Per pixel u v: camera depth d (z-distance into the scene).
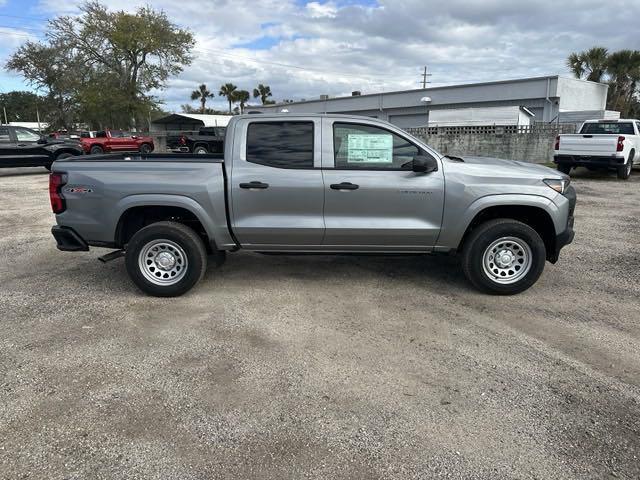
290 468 2.57
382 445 2.75
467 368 3.58
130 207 4.80
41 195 12.50
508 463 2.61
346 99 42.50
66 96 43.00
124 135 30.14
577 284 5.38
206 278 5.56
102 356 3.75
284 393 3.25
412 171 4.80
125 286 5.35
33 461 2.61
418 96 36.94
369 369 3.56
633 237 7.50
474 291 5.15
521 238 4.85
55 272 5.87
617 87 36.47
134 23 39.19
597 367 3.61
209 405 3.12
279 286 5.30
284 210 4.83
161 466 2.59
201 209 4.79
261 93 76.69
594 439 2.80
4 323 4.36
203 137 27.55
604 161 13.95
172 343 3.97
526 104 31.25
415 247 4.97
